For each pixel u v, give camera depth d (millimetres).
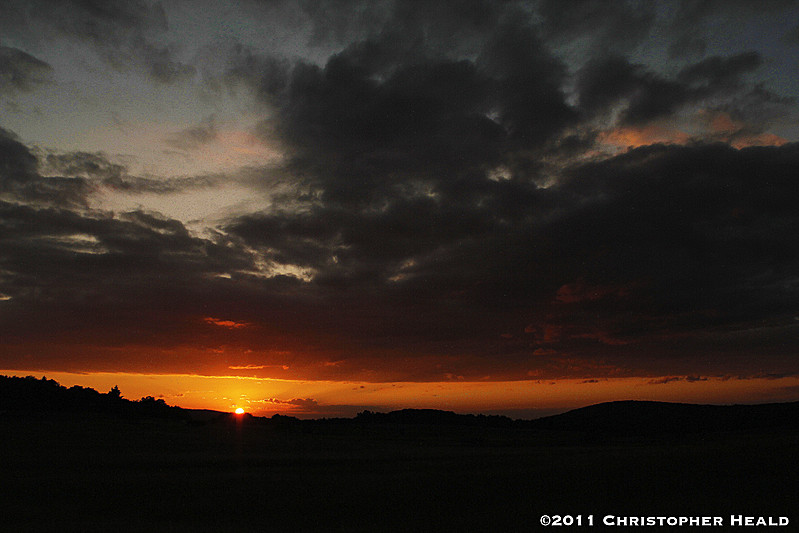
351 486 31469
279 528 23031
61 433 63219
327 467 40344
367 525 23781
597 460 38969
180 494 29234
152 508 26406
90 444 54594
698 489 29844
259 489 30641
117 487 30531
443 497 29047
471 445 68438
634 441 78062
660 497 28641
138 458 44188
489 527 23641
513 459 43594
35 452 47125
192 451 51250
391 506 27281
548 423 113625
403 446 64438
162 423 85438
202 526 23062
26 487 30141
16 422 72375
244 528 22875
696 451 40000
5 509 25359
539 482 32344
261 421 97438
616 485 31328
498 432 95938
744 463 34688
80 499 27812
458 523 24266
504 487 31266
